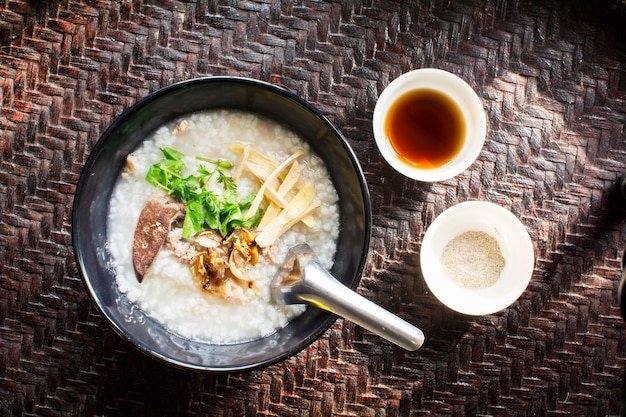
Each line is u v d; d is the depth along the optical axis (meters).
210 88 0.52
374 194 0.56
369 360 0.56
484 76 0.57
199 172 0.53
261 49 0.56
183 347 0.53
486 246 0.56
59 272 0.55
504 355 0.57
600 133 0.57
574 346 0.57
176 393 0.56
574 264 0.57
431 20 0.57
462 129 0.56
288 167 0.54
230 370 0.50
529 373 0.57
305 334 0.52
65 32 0.56
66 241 0.55
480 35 0.57
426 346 0.56
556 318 0.57
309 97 0.56
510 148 0.57
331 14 0.57
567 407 0.57
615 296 0.57
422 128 0.56
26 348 0.55
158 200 0.53
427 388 0.56
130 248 0.53
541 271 0.57
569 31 0.57
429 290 0.56
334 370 0.56
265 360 0.50
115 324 0.51
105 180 0.53
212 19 0.56
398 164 0.55
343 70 0.56
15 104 0.56
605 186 0.57
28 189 0.56
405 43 0.57
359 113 0.56
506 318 0.57
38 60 0.56
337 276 0.54
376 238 0.56
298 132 0.55
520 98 0.57
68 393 0.55
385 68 0.57
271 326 0.54
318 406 0.56
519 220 0.55
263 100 0.53
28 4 0.56
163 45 0.56
